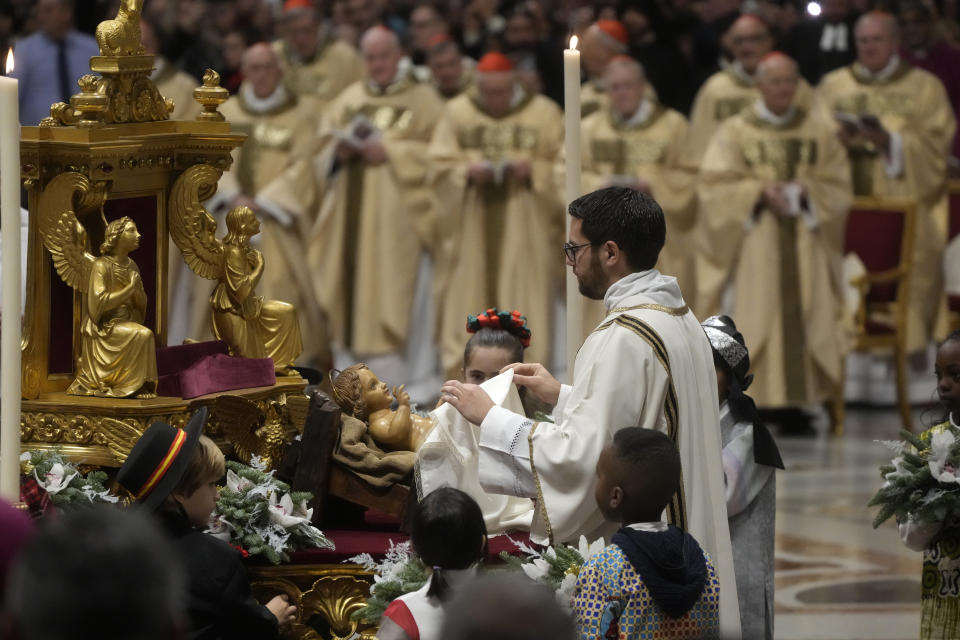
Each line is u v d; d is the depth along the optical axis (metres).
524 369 13.56
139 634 5.56
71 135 13.06
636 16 40.56
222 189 38.12
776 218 37.12
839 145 37.75
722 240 37.22
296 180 38.06
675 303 12.61
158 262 14.60
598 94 39.00
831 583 23.19
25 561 5.66
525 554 12.70
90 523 5.77
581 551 11.48
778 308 37.00
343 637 12.78
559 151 38.19
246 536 12.48
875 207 37.62
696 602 11.08
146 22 39.16
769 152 37.12
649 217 12.56
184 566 11.02
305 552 12.77
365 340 38.28
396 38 38.78
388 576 11.86
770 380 36.97
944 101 39.91
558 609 5.70
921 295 39.28
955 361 14.60
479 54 43.12
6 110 10.66
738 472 14.36
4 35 37.25
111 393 12.99
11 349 10.69
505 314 14.63
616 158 38.09
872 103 39.97
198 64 40.69
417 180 38.31
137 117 14.07
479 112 38.12
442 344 38.31
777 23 42.16
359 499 13.28
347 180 38.34
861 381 40.75
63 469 12.31
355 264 38.41
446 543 10.74
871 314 37.78
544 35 41.62
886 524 27.27
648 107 38.31
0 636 5.75
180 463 11.23
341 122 38.50
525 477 12.30
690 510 12.12
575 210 12.71
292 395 14.70
